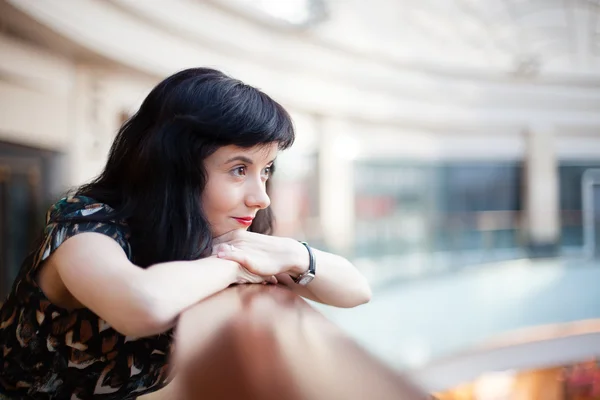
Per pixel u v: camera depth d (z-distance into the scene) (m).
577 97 18.94
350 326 9.34
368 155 16.19
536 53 17.78
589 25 17.66
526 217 18.64
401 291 11.19
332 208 15.05
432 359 10.11
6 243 7.45
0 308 1.23
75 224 1.07
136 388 1.27
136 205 1.12
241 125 1.08
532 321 12.61
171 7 9.05
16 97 7.13
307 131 14.72
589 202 19.31
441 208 17.84
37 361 1.19
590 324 12.38
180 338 0.62
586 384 11.25
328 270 1.34
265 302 0.87
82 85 8.59
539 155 18.67
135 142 1.18
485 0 16.17
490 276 13.16
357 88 15.14
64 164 8.29
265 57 12.01
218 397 0.42
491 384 10.83
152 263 1.14
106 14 7.84
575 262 14.95
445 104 17.34
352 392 0.41
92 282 0.95
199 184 1.12
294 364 0.49
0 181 7.34
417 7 15.34
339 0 13.10
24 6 6.12
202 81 1.13
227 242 1.21
